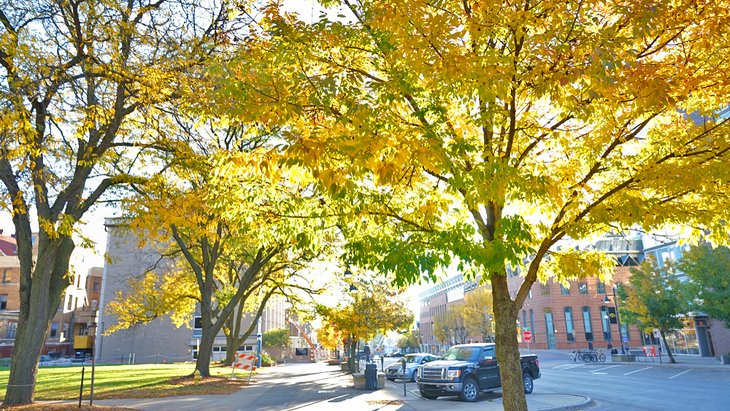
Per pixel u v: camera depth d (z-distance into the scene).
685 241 7.40
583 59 5.06
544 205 7.66
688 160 6.21
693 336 47.50
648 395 17.47
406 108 6.77
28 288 13.48
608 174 7.50
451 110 7.59
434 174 6.75
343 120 5.33
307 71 6.63
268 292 37.22
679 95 5.80
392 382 26.28
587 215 6.75
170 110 11.68
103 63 11.10
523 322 81.62
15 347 13.08
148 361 60.84
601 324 74.38
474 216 7.17
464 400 16.19
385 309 32.31
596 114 6.51
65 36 11.01
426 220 6.68
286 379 27.59
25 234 13.66
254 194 7.08
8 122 8.66
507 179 5.50
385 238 6.93
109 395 17.64
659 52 6.64
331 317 30.91
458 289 113.81
